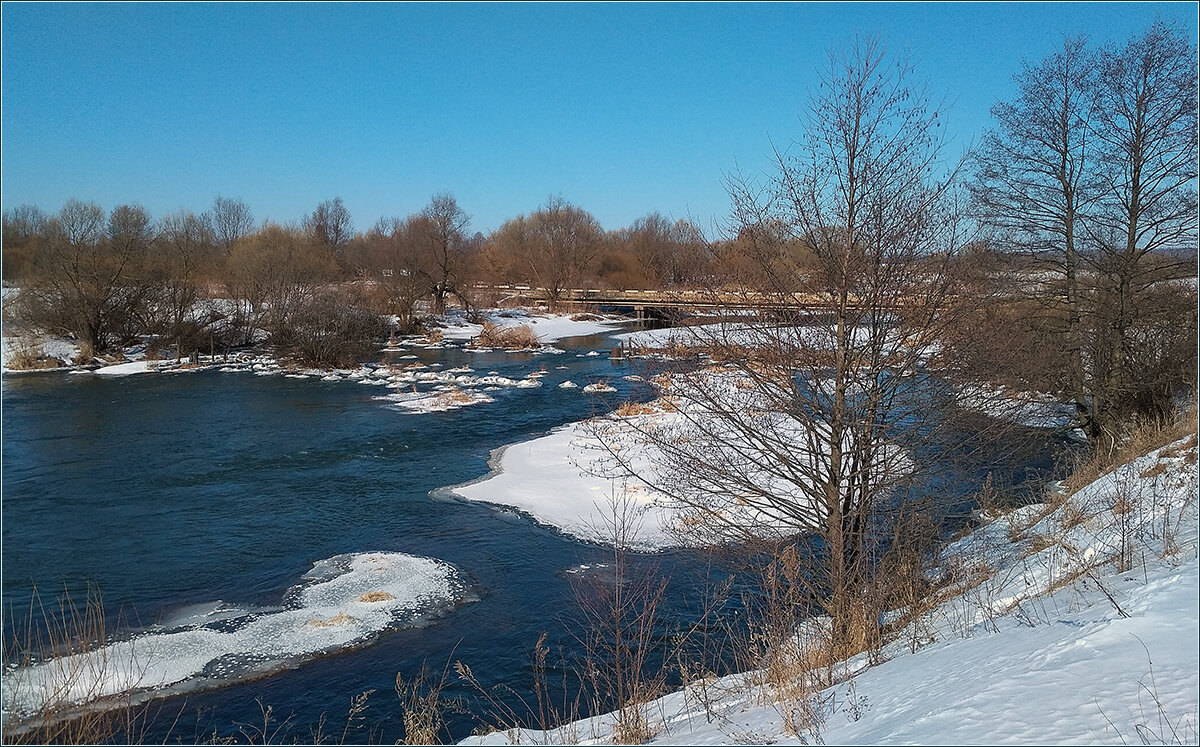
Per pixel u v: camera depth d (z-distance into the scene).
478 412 30.41
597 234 78.12
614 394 33.81
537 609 13.53
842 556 9.90
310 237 77.44
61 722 8.03
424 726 9.49
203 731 9.91
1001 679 5.44
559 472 21.64
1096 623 6.08
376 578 14.91
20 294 43.47
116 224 46.12
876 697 6.25
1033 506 14.48
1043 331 18.45
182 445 25.22
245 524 18.03
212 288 60.06
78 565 15.59
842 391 9.98
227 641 12.40
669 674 10.80
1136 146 17.97
